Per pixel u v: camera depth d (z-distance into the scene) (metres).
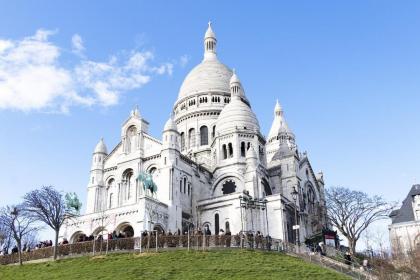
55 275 46.09
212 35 129.75
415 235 91.50
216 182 89.38
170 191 76.38
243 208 76.19
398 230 94.00
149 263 47.84
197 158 100.62
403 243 91.44
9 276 48.69
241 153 91.06
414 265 56.56
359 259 67.38
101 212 72.50
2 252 71.69
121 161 85.81
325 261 55.16
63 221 68.69
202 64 122.50
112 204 84.75
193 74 119.88
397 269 55.47
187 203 81.44
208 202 80.75
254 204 77.88
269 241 57.94
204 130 108.94
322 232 75.75
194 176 85.44
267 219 78.12
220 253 51.97
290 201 86.12
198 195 85.19
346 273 50.25
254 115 97.38
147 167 82.88
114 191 85.25
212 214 79.62
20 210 64.38
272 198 79.50
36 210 64.31
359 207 79.62
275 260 50.84
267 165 97.94
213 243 54.69
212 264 47.38
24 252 57.19
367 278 49.84
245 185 84.38
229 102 107.38
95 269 46.78
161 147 81.88
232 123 93.94
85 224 73.38
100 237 57.19
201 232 61.00
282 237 75.56
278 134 114.94
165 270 44.81
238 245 55.62
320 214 98.06
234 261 48.88
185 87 118.12
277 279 42.31
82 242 54.78
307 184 99.75
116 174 85.88
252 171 85.00
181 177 81.38
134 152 85.12
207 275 43.25
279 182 93.62
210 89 113.62
